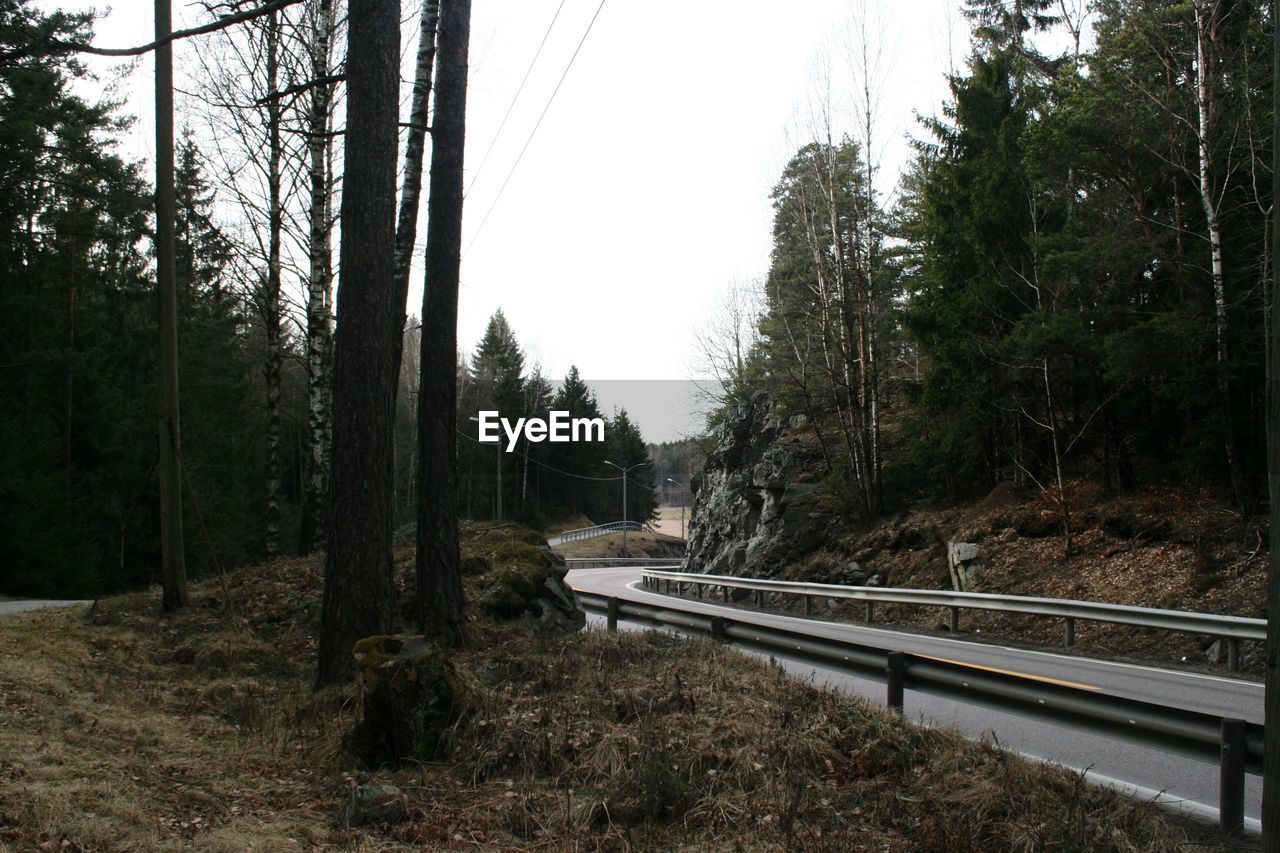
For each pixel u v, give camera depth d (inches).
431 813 210.8
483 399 2997.0
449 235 418.9
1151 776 265.1
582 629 497.7
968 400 877.8
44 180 1045.8
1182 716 214.8
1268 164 636.7
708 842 194.5
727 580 1091.9
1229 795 206.4
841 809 212.8
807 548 1107.3
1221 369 624.1
